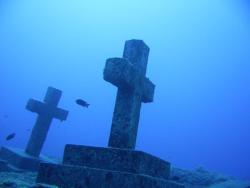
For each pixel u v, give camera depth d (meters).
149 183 1.76
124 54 2.32
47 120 3.93
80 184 1.83
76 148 2.02
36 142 3.81
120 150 1.87
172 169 3.63
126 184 1.72
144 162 1.84
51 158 4.18
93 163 1.92
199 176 3.48
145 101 2.46
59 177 1.91
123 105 2.18
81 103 2.57
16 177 2.66
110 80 2.09
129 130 2.09
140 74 2.27
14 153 3.70
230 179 3.44
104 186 1.77
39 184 1.79
